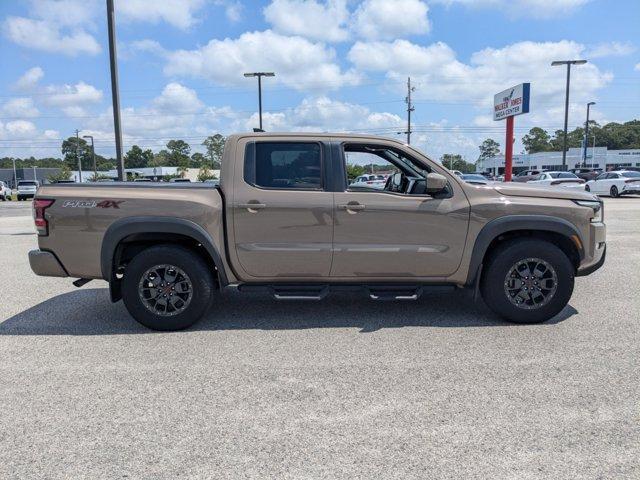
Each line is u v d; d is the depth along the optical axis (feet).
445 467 8.34
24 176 313.73
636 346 13.83
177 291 15.47
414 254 15.53
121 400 10.92
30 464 8.59
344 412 10.27
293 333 15.31
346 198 15.35
